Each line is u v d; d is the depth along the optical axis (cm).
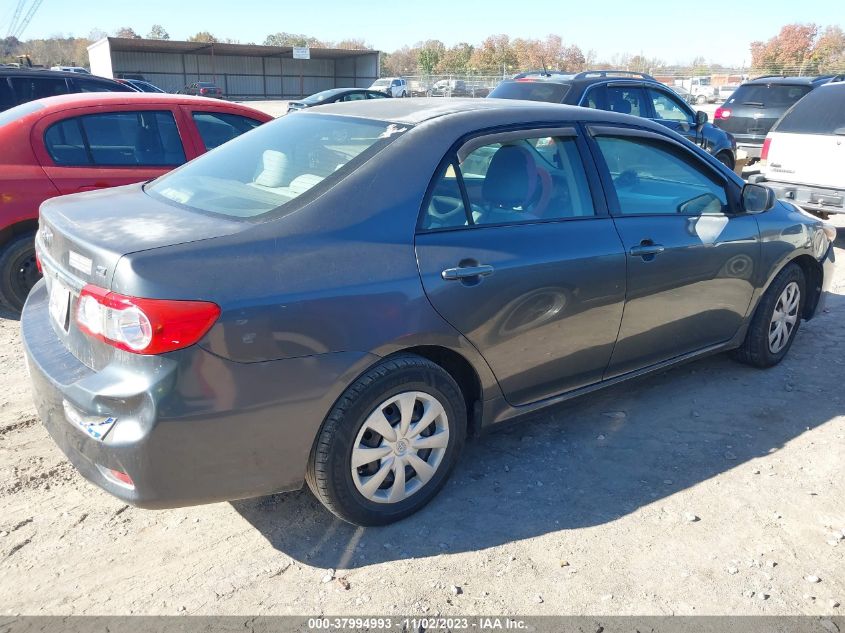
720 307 415
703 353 425
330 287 259
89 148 548
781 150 825
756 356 459
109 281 237
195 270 239
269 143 341
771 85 1386
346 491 279
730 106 1438
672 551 288
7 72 928
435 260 285
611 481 338
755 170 1027
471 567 276
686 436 383
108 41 4738
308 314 254
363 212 277
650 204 378
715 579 272
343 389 267
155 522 301
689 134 1021
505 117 329
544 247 319
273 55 5512
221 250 247
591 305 339
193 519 304
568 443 372
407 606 255
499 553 284
